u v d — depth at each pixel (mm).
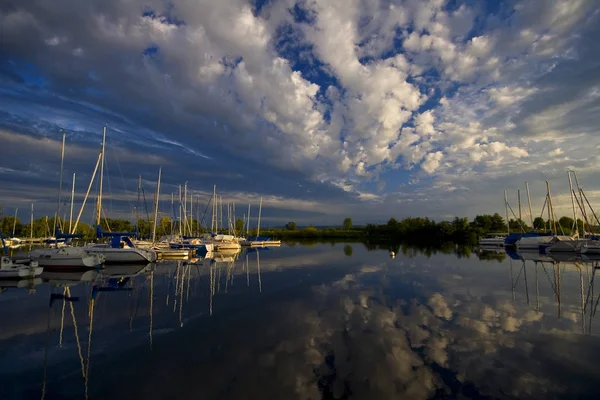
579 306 19641
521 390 10008
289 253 59375
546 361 12000
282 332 15531
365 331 15484
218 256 54438
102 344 14289
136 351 13453
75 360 12672
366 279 29547
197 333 15523
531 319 17109
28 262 35281
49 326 16875
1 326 16906
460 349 13203
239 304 21016
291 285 27250
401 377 10914
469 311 18703
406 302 20891
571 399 9500
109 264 41156
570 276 30453
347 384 10508
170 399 9750
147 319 17922
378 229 121750
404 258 47531
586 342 13797
